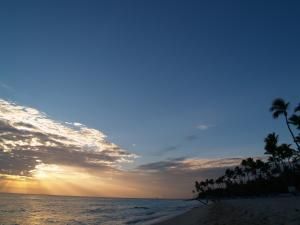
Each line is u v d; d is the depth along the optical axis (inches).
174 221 1713.8
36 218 2861.7
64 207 5142.7
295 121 2822.3
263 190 4097.0
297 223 763.4
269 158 4175.7
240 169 6072.8
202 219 1485.0
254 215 1082.7
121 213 3759.8
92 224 2289.6
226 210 1721.2
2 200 6525.6
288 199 2042.3
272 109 2603.3
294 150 3572.8
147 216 3070.9
